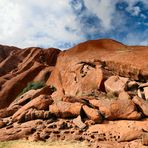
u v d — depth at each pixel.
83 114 22.92
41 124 22.77
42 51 71.38
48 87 34.00
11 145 19.33
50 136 20.25
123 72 33.34
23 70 64.94
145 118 21.48
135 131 18.84
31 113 24.16
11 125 24.27
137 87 28.69
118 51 40.94
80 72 37.50
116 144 18.09
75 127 21.48
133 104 22.00
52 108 24.19
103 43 49.22
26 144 19.20
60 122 22.14
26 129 21.67
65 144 18.66
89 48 47.81
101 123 21.62
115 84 29.70
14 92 55.78
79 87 35.22
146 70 31.67
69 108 23.41
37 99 25.97
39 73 59.97
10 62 70.75
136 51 37.28
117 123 21.09
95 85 32.91
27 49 75.69
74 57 44.94
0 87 57.25
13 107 29.02
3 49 80.81
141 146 17.28
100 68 33.88
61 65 47.41
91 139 19.19
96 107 23.47
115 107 22.03
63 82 41.75
